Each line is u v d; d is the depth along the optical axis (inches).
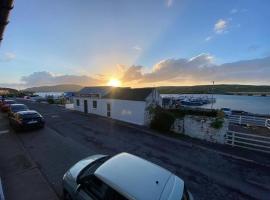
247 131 714.8
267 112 2011.6
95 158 258.1
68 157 378.6
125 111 859.4
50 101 1620.3
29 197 241.0
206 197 270.1
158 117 689.6
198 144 534.3
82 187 195.3
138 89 913.5
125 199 149.9
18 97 2477.9
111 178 171.6
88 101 1077.8
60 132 585.6
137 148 468.1
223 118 575.8
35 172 307.9
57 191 260.2
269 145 549.6
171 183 171.0
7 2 127.2
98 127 695.1
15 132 568.7
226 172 354.9
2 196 207.5
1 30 168.9
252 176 342.3
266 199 271.0
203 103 2851.9
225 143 551.2
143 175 175.2
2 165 332.5
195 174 341.1
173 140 561.9
